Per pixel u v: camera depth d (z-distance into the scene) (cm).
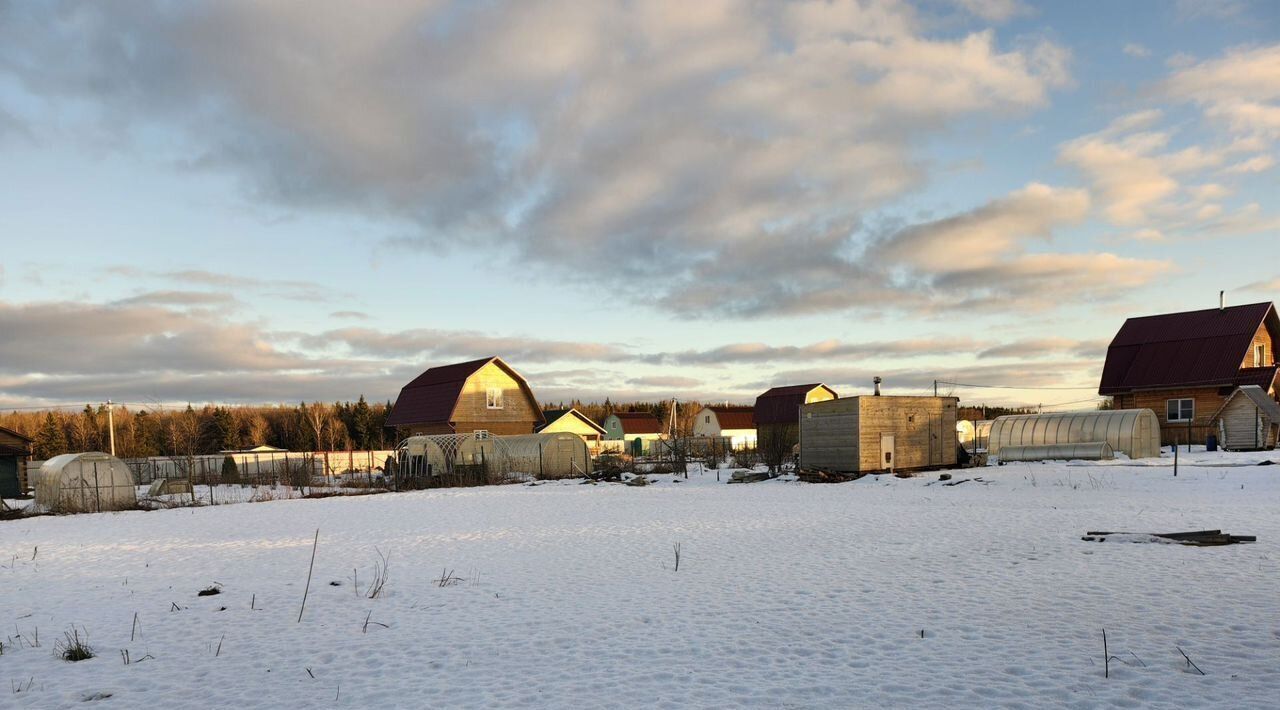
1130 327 4603
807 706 605
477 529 1769
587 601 996
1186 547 1223
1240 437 3628
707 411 8200
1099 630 778
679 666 718
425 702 643
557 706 622
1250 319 4153
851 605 924
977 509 1877
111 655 818
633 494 2673
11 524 2258
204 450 7569
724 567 1200
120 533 1920
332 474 4825
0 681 737
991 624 817
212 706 653
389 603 1023
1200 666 662
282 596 1084
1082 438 3444
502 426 5181
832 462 3238
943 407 3444
